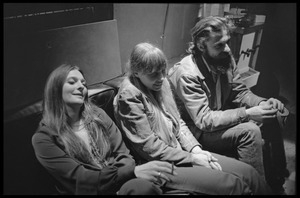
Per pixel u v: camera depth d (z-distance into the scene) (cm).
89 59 171
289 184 172
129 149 152
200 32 157
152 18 208
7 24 147
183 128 160
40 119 136
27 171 129
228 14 230
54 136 127
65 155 125
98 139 138
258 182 141
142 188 121
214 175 132
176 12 220
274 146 168
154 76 140
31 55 148
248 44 229
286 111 163
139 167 133
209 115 155
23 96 145
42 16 160
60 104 130
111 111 160
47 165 124
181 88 159
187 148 155
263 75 256
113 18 187
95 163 134
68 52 162
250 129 152
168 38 225
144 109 143
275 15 237
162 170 131
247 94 176
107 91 158
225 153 163
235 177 133
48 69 154
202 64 162
